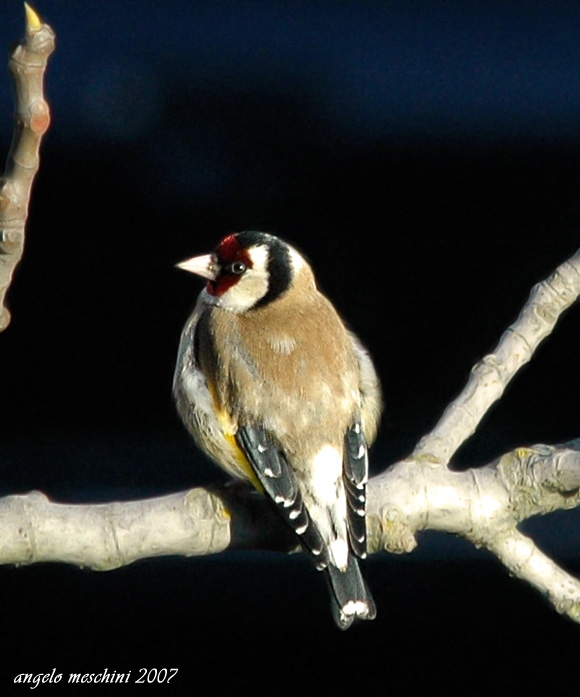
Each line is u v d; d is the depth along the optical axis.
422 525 6.11
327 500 6.52
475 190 11.39
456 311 11.33
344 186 11.38
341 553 6.12
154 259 11.38
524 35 11.48
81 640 9.66
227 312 7.36
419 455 6.25
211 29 11.49
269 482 6.56
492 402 6.45
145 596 9.81
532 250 11.39
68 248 11.38
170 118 11.38
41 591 9.77
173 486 10.65
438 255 11.38
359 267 11.39
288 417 6.78
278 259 7.48
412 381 11.32
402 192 11.42
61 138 11.28
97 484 10.77
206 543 5.95
